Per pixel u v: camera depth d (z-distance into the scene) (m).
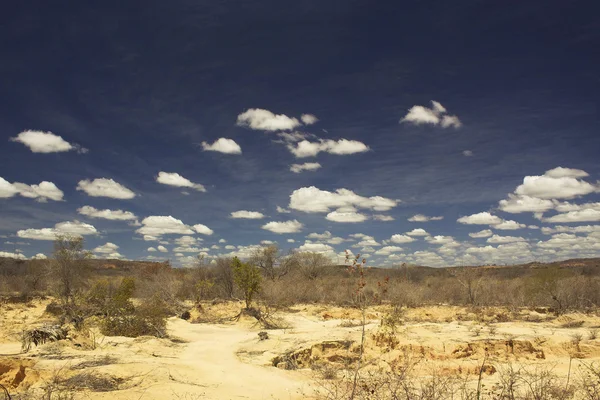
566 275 37.66
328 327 27.64
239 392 13.74
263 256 56.59
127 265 64.00
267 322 29.58
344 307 36.91
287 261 58.66
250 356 19.64
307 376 16.20
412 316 31.50
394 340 20.52
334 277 55.75
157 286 40.47
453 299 41.19
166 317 28.17
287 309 37.81
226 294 43.06
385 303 37.94
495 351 18.92
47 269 33.62
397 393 10.88
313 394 13.55
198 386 13.91
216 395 13.12
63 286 31.69
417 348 19.05
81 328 21.80
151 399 11.89
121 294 27.75
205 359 18.78
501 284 41.31
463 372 16.28
